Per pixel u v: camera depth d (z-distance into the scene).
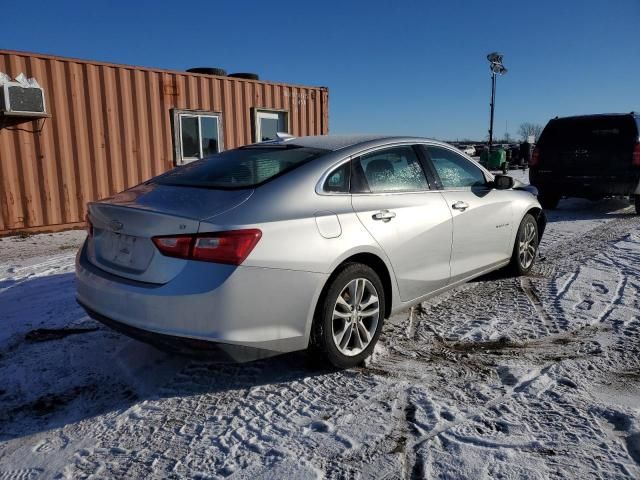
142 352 3.71
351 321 3.35
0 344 3.88
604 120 9.64
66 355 3.68
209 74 11.25
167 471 2.42
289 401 3.02
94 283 3.15
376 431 2.69
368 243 3.42
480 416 2.79
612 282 5.32
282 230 2.99
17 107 7.96
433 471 2.35
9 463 2.50
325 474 2.36
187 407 2.99
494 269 5.09
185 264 2.78
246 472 2.39
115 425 2.81
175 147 10.34
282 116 12.45
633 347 3.67
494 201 4.84
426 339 3.90
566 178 9.99
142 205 3.10
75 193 9.16
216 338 2.78
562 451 2.46
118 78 9.47
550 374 3.26
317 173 3.40
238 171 3.48
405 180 4.00
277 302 2.95
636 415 2.75
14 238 8.31
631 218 9.83
